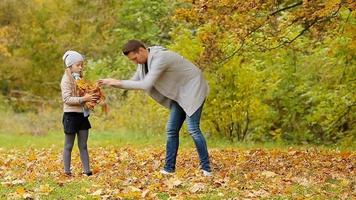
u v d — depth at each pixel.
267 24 10.46
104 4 28.95
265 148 13.77
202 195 7.01
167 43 24.69
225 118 15.26
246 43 11.18
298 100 16.53
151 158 11.05
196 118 8.34
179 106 8.48
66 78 8.59
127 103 19.28
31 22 30.33
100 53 27.84
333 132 15.88
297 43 14.45
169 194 7.10
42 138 16.77
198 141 8.37
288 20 10.59
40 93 30.69
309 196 7.04
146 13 25.33
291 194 7.19
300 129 16.80
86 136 8.78
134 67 23.64
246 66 14.88
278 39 10.93
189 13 9.90
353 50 13.45
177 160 10.60
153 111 17.59
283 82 16.36
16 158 11.34
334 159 10.89
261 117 15.50
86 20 29.23
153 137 16.62
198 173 8.55
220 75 14.88
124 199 6.81
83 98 8.47
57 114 21.09
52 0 30.36
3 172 9.22
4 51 28.69
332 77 14.77
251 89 15.04
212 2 9.48
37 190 7.29
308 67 15.83
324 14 9.59
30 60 30.34
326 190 7.55
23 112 27.44
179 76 8.27
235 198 6.88
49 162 10.61
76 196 6.95
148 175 8.62
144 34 25.30
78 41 28.86
